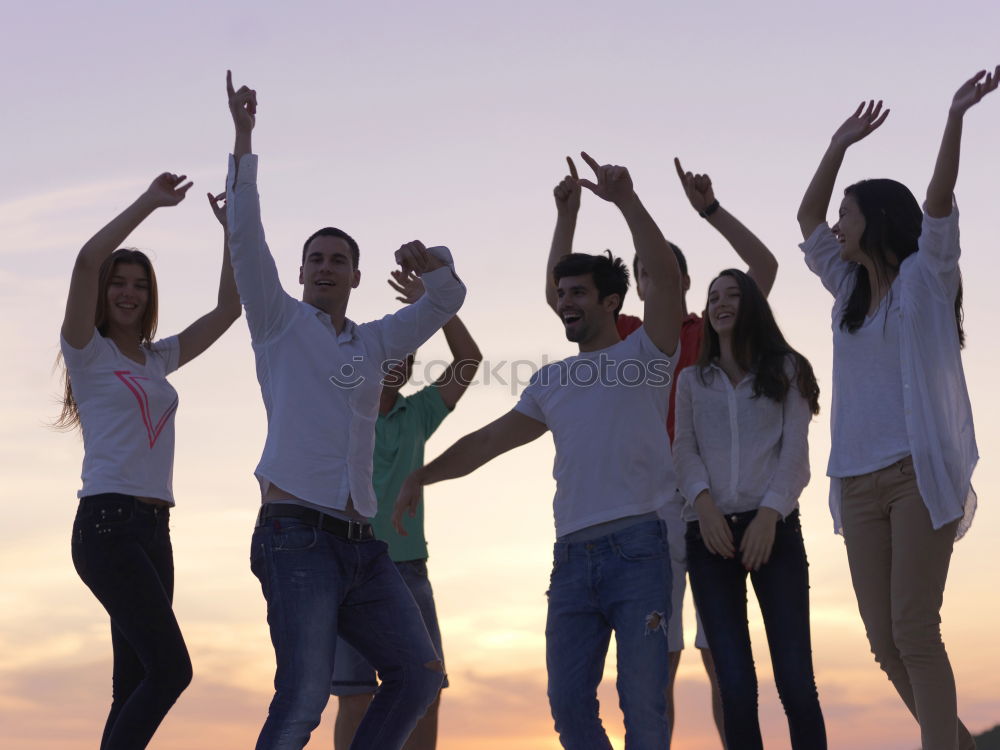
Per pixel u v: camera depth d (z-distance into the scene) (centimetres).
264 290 369
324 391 369
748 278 427
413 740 491
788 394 418
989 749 419
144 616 391
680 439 427
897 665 393
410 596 379
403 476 498
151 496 408
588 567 386
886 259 403
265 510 362
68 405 429
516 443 418
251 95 376
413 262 385
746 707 389
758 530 400
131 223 408
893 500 387
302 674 348
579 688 385
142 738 384
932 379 386
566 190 533
